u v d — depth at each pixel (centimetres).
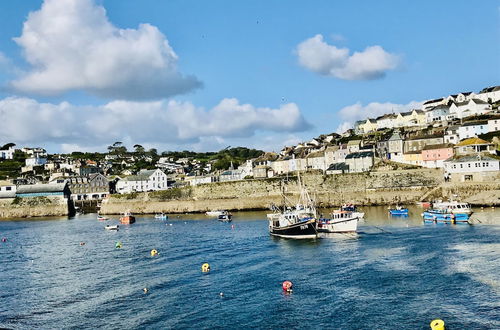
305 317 4116
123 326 4100
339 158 17362
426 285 4794
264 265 6047
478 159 12469
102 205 16312
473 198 11744
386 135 18125
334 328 3856
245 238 8438
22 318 4416
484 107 18538
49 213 16425
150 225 11831
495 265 5359
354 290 4769
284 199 14212
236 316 4212
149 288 5191
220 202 14825
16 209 16475
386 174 13700
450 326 3769
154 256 7038
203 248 7550
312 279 5250
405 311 4131
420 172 13412
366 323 3922
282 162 18725
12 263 7044
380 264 5741
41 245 8838
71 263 6812
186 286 5212
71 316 4406
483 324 3775
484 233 7388
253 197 14612
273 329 3891
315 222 7775
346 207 11750
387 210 11938
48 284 5603
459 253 6047
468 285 4706
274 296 4719
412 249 6488
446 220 8975
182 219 13112
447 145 14888
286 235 8069
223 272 5778
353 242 7300
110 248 8044
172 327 4028
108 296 4975
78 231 11069
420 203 12481
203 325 4044
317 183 14162
